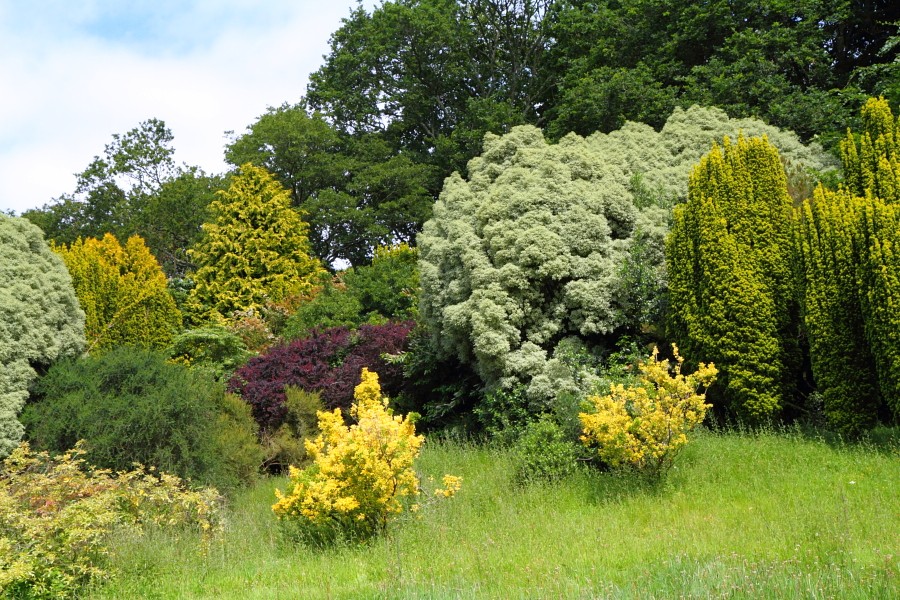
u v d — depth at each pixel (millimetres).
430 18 32312
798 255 10156
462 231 12773
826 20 21688
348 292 19297
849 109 18938
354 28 34969
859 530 6621
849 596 5035
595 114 22766
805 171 12828
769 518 7363
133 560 7578
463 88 34188
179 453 10742
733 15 22953
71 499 8430
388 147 33688
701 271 10930
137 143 35000
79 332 12617
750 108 19828
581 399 10445
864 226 9398
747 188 11016
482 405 12367
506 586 6152
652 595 5320
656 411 8883
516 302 11828
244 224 24000
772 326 10516
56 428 10352
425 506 8859
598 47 25391
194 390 11398
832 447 9469
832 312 9758
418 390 14320
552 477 9516
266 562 7816
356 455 8008
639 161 14086
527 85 31469
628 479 9070
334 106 34906
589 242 11969
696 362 11039
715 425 10641
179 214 31125
